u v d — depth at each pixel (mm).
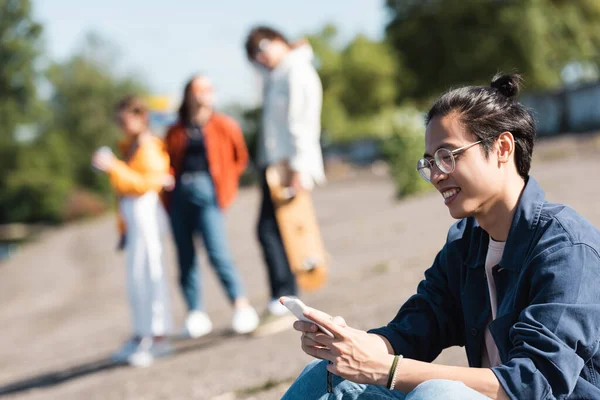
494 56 43375
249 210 28703
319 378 2262
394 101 52438
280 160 6086
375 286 6930
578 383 2023
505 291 2217
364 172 39875
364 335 2170
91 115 79438
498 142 2156
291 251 6082
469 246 2361
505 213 2199
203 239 6402
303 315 2158
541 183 13000
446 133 2156
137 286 6340
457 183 2166
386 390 2207
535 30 42250
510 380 1986
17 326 12781
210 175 6383
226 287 6387
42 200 61812
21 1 58969
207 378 5074
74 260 25375
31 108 60969
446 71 46312
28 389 6559
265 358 5246
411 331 2434
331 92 53125
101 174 73500
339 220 17531
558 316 2018
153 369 5922
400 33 48844
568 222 2121
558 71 45625
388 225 12523
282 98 6039
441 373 2072
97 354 7719
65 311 13320
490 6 44156
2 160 62000
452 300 2469
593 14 46281
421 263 7559
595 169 13977
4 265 29172
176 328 8164
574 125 32312
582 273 2049
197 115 6355
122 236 6469
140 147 6375
